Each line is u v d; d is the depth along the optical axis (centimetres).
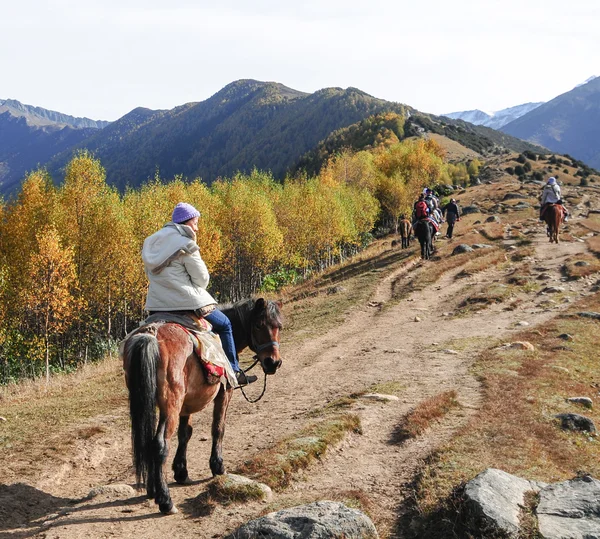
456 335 1880
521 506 586
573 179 10619
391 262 3625
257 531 557
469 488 602
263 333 800
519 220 4825
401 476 762
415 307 2498
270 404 1241
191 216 716
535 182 8125
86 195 4300
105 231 4222
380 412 1060
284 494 711
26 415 1136
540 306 2255
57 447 910
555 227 3584
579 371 1384
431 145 13512
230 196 6206
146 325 652
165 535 602
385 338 1944
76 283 3850
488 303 2372
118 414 1148
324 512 573
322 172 10256
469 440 865
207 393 684
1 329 3550
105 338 4522
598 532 529
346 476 772
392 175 10050
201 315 707
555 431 940
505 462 775
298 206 6612
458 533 571
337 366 1590
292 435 906
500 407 1048
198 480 782
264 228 5925
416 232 3481
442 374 1358
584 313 2008
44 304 3569
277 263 6781
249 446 948
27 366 3547
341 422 951
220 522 628
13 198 4531
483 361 1448
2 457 866
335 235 6562
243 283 6725
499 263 3225
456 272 3114
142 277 4338
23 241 4247
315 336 2094
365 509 649
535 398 1111
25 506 698
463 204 6097
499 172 11494
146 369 588
